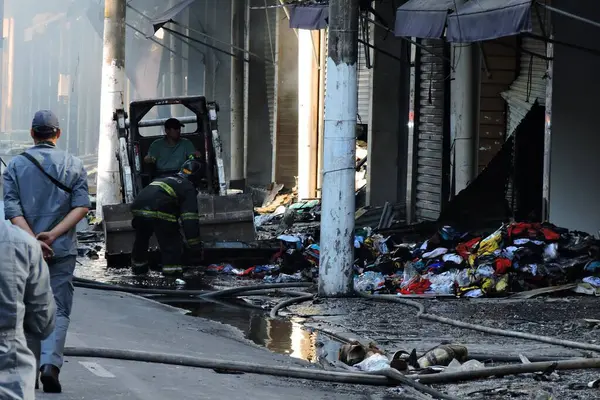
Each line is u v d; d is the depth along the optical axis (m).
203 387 20.77
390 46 59.19
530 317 31.66
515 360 24.91
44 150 19.47
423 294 36.59
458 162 50.72
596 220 41.75
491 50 49.22
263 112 78.75
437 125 53.62
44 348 18.55
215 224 45.12
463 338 28.34
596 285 36.47
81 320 28.89
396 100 59.59
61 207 19.28
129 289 37.78
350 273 36.66
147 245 42.78
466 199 47.91
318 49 65.94
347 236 36.47
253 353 26.03
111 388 19.73
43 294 12.27
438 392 21.45
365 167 63.41
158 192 41.72
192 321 31.19
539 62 46.09
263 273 42.84
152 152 47.31
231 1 82.75
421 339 28.22
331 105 36.09
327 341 28.52
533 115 47.03
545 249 37.72
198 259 44.66
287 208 63.88
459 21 36.22
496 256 37.69
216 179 49.34
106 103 62.38
